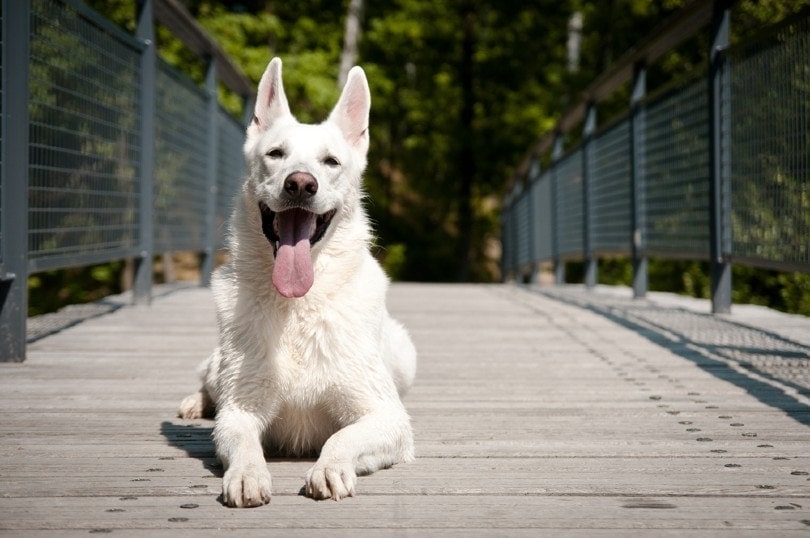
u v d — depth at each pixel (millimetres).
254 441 2709
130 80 6664
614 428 3318
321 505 2359
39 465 2756
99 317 6598
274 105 3377
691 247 7078
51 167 5035
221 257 14664
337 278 2977
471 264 26531
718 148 6258
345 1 22391
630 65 8250
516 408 3701
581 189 10648
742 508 2320
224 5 21734
